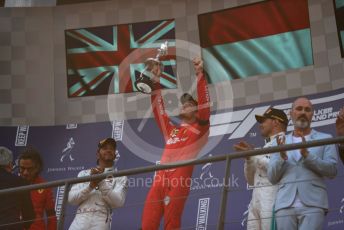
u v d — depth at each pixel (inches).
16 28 1090.7
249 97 1016.2
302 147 604.1
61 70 1082.1
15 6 1095.0
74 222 783.1
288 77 1004.6
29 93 1074.1
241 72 1029.2
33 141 1045.2
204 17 1059.9
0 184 734.5
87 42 1084.5
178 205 831.7
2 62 1081.4
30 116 1066.1
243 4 1043.9
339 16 990.4
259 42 1029.8
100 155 818.2
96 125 1051.9
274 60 1017.5
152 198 839.1
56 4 1095.0
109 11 1085.8
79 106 1066.1
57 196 990.4
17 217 725.9
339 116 947.3
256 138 982.4
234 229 911.7
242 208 920.3
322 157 720.3
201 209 938.1
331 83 980.6
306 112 770.8
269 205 748.6
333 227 862.5
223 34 1048.2
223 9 1052.5
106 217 784.9
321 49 995.3
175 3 1072.8
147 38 1071.6
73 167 1020.5
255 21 1035.9
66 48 1087.0
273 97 1005.8
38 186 676.1
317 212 684.1
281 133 778.2
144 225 828.6
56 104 1071.0
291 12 1019.3
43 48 1087.6
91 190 775.7
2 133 1049.5
